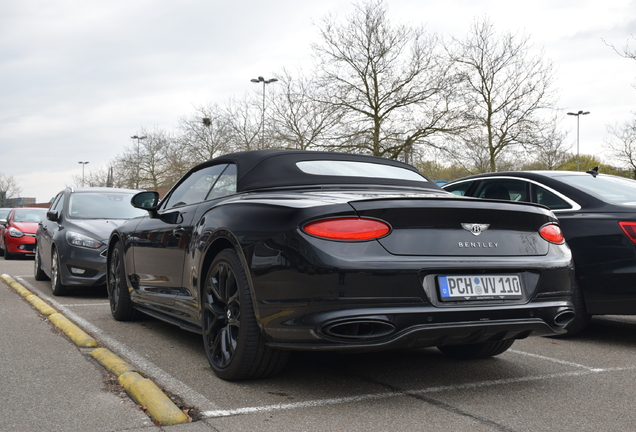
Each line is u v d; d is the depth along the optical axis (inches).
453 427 102.8
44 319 213.8
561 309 125.2
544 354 168.7
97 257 279.9
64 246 285.0
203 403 115.0
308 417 107.1
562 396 123.5
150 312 187.9
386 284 107.6
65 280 282.4
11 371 138.6
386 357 159.5
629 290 173.9
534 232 127.6
